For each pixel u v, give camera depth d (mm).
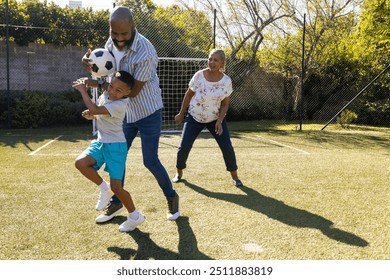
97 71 2697
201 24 10758
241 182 4109
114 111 2547
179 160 4184
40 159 5340
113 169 2621
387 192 3873
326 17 12211
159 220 2971
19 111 9234
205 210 3240
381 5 10359
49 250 2406
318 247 2494
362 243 2564
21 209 3189
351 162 5457
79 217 3014
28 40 10445
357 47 12430
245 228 2820
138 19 10500
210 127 4066
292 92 12828
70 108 9773
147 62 2615
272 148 6758
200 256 2350
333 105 12797
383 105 11500
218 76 3830
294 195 3742
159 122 2920
